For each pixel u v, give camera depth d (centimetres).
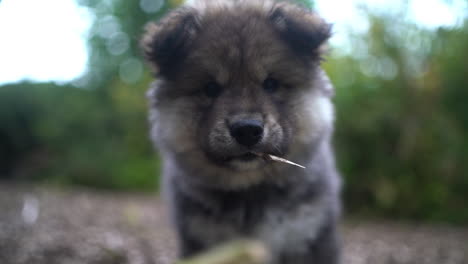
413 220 109
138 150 180
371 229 97
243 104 52
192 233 57
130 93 180
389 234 91
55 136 182
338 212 60
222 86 54
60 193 146
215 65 54
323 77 59
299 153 56
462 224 105
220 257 32
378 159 112
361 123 110
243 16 56
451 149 107
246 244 33
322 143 58
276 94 55
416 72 114
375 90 116
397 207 110
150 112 60
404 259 73
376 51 116
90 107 189
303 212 56
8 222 84
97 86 216
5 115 189
